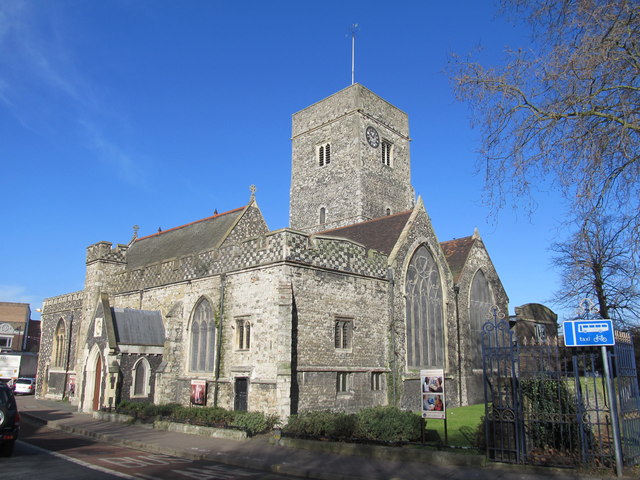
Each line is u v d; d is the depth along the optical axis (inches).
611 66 472.7
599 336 521.3
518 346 582.2
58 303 1823.3
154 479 539.2
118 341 1178.0
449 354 1322.6
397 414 751.1
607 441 581.6
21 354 2348.7
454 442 733.3
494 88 538.0
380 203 2007.9
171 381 1152.8
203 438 823.1
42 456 680.4
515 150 522.9
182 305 1202.6
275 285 982.4
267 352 968.9
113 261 1550.2
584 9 471.8
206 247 1357.0
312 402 976.3
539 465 540.7
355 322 1095.6
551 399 573.9
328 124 2081.7
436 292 1338.6
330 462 620.4
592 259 1270.9
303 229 2100.1
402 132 2188.7
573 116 501.7
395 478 532.1
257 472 593.9
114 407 1132.5
